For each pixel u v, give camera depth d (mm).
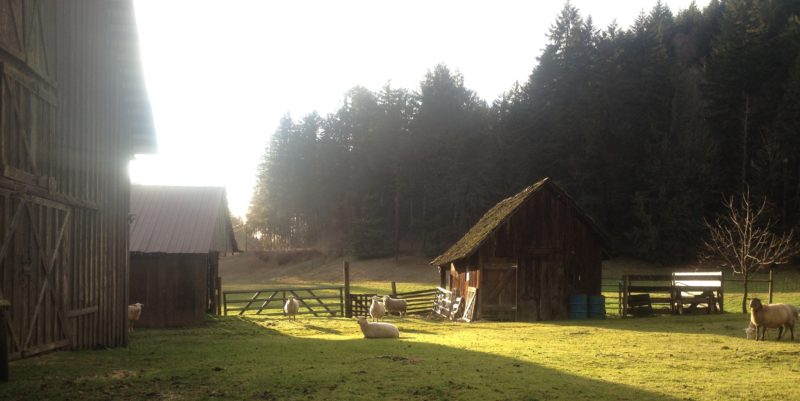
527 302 31547
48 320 13523
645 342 17719
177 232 29391
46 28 13359
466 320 31625
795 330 20188
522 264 31797
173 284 28609
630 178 74750
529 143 81562
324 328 26203
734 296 39188
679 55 96750
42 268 13180
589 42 86000
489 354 14852
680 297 29859
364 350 15602
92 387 10070
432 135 89625
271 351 15570
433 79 93688
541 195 32281
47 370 11547
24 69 12289
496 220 32406
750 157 71875
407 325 27188
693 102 72688
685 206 68125
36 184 12797
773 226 63406
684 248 67875
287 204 112438
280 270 92312
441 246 83562
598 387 10570
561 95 84750
